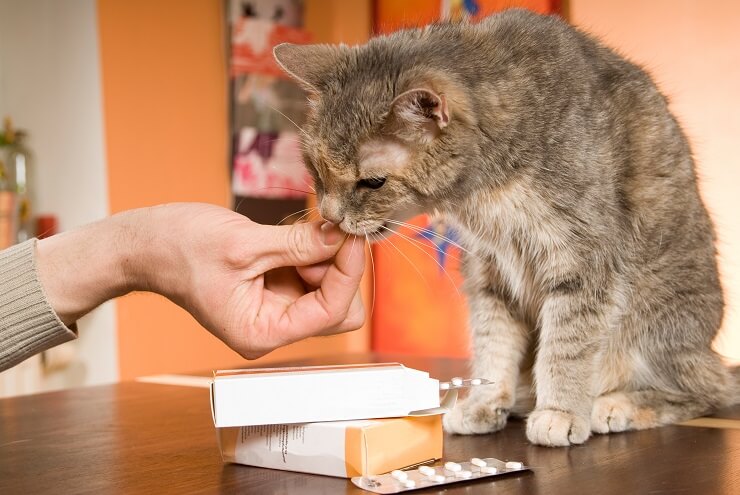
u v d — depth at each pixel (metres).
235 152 1.72
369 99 0.80
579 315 0.81
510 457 0.71
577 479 0.64
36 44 1.64
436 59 0.82
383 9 1.87
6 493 0.64
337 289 0.69
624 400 0.82
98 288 0.71
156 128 1.60
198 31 1.67
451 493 0.62
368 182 0.81
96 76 1.52
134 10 1.56
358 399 0.65
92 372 1.58
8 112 1.71
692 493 0.61
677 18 1.46
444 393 0.75
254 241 0.68
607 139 0.83
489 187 0.82
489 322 0.89
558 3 1.54
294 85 1.81
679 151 0.89
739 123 1.42
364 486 0.62
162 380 1.05
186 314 1.65
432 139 0.80
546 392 0.81
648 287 0.87
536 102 0.81
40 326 0.69
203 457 0.70
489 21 0.88
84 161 1.56
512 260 0.86
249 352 0.71
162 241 0.70
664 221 0.87
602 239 0.81
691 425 0.81
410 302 1.79
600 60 0.88
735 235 1.41
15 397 0.96
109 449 0.73
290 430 0.66
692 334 0.88
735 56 1.41
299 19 1.84
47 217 1.62
